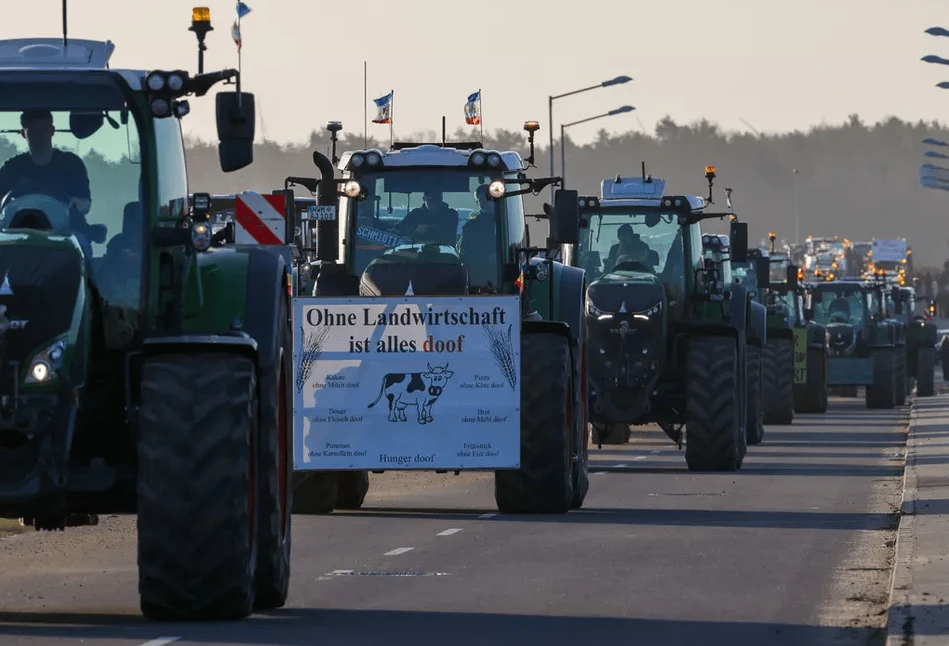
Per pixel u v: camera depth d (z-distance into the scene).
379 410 46.31
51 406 27.81
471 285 48.50
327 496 50.75
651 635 28.73
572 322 50.72
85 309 28.39
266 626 29.23
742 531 45.16
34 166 29.81
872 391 131.62
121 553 40.78
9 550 41.31
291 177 51.53
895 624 28.48
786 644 27.88
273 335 31.09
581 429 52.12
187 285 31.34
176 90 29.34
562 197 48.91
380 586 34.88
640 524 46.94
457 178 48.91
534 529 45.69
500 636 28.56
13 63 30.05
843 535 44.19
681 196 69.69
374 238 49.03
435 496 57.50
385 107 61.06
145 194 29.84
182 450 28.33
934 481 59.84
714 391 67.25
